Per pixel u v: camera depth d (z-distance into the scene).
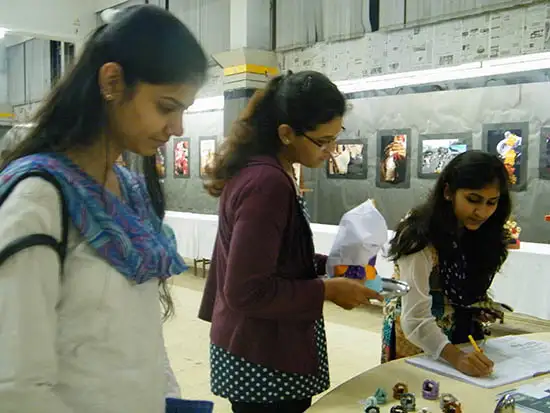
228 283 1.39
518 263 4.16
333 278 1.50
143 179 1.11
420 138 5.45
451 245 1.85
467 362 1.66
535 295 4.07
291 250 1.51
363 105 5.92
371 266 1.62
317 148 1.52
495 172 1.79
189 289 6.40
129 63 0.86
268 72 6.74
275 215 1.40
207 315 1.78
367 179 5.94
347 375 3.79
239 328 1.54
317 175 6.38
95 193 0.88
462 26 5.06
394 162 5.66
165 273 0.97
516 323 4.87
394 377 1.64
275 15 6.77
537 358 1.82
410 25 5.41
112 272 0.87
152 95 0.88
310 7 6.35
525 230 4.77
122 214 0.91
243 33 6.63
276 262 1.43
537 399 1.46
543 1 4.49
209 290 1.77
